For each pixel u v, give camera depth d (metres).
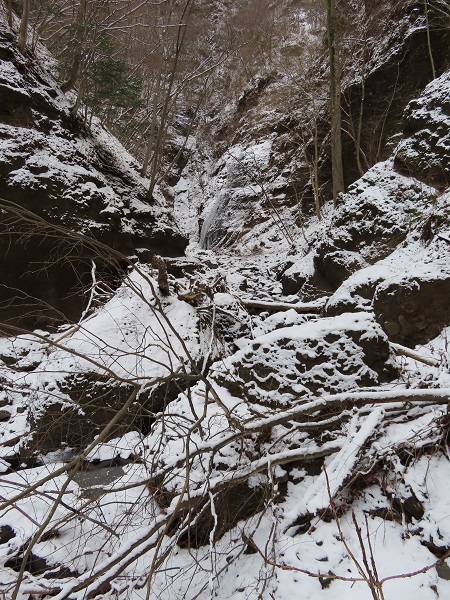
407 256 6.40
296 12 22.62
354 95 12.32
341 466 2.83
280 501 3.03
